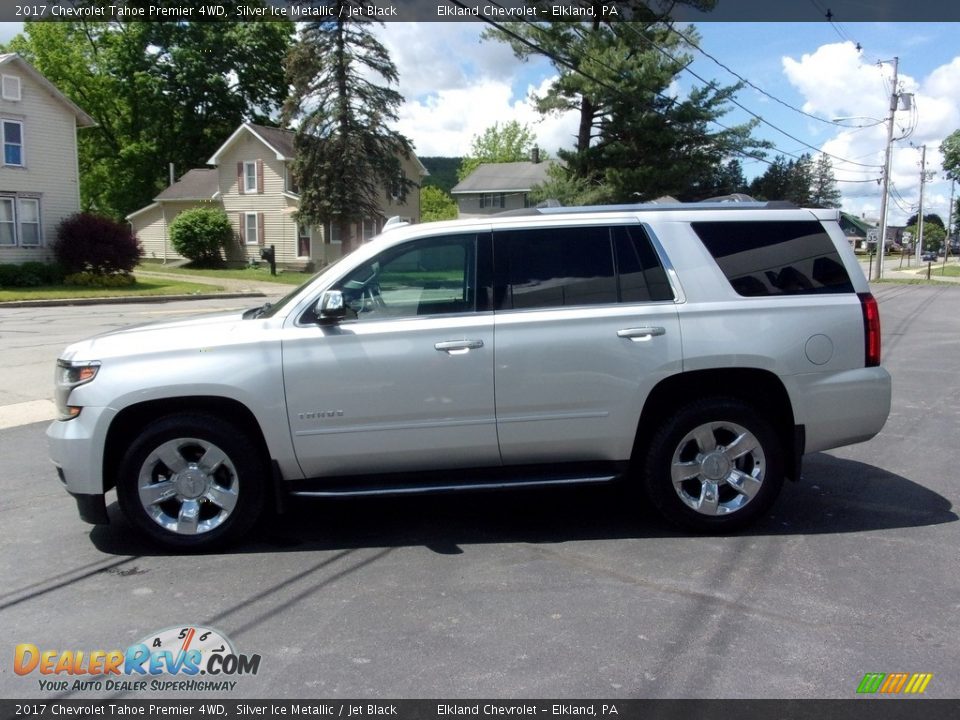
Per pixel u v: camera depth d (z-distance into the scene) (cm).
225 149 4281
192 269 4178
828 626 380
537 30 2984
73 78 5194
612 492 597
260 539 508
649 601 409
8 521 545
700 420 492
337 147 3541
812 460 680
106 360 471
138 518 478
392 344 473
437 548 489
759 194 4425
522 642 368
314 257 4066
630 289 493
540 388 480
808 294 502
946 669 342
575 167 3397
